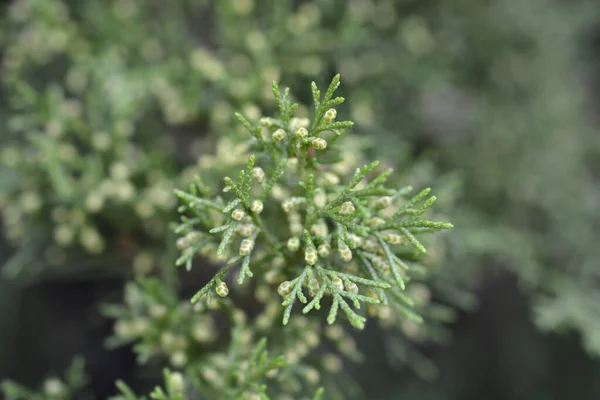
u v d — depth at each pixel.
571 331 0.51
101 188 0.35
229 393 0.30
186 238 0.29
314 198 0.29
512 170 0.49
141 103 0.39
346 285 0.26
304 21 0.39
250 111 0.33
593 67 0.64
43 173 0.37
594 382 0.50
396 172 0.37
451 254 0.40
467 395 0.50
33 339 0.46
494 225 0.46
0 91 0.43
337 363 0.34
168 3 0.42
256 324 0.32
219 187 0.35
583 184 0.52
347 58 0.41
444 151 0.48
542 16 0.53
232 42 0.39
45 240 0.38
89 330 0.47
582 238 0.48
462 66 0.51
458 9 0.48
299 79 0.39
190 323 0.32
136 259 0.37
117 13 0.40
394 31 0.45
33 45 0.40
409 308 0.32
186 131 0.41
